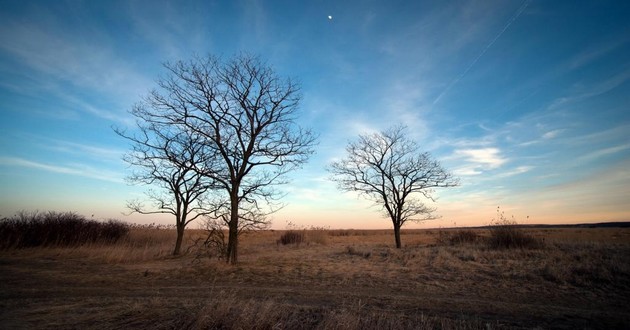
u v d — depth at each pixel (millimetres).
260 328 5715
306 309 7031
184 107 13820
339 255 17922
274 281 11125
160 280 11297
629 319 6754
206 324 5734
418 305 7898
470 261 13602
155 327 5719
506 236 17516
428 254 16125
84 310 6867
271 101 14586
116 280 11258
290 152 14484
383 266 13680
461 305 7902
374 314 6637
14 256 17156
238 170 14555
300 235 29344
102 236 24281
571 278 10094
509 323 6457
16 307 7266
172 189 18531
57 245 21094
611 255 12531
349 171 23641
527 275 10742
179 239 18672
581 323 6504
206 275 11984
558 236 26219
